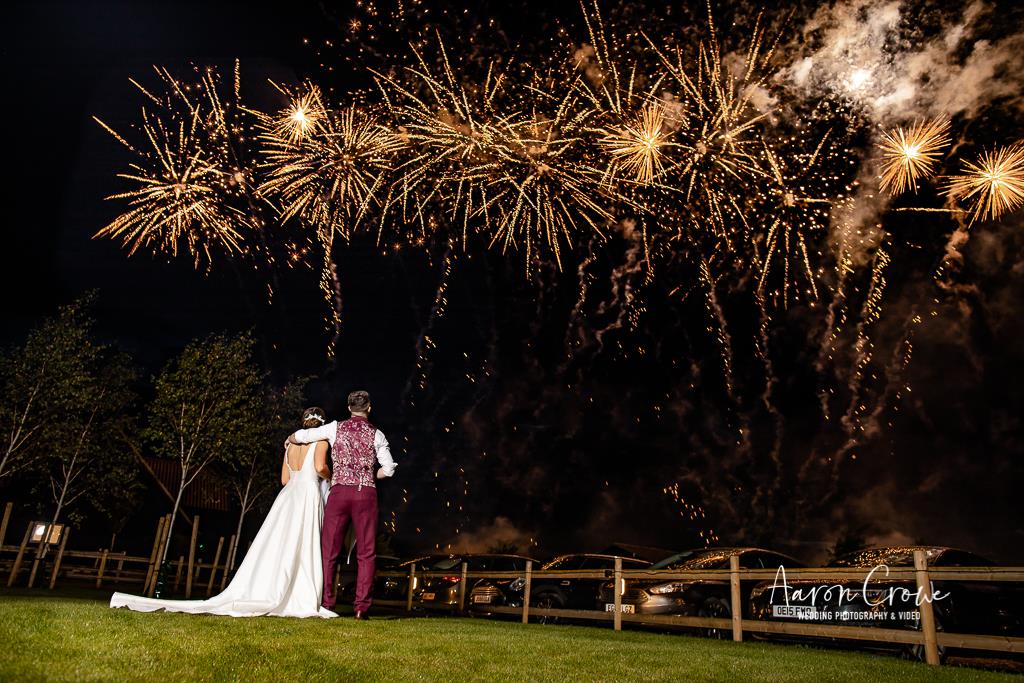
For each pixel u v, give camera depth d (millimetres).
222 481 20562
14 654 2514
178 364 17141
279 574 4926
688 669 3686
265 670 2816
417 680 2893
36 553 11492
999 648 4922
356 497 5355
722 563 9719
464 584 10336
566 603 10523
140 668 2588
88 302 15656
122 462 17266
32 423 14875
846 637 5898
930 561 7766
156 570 11398
